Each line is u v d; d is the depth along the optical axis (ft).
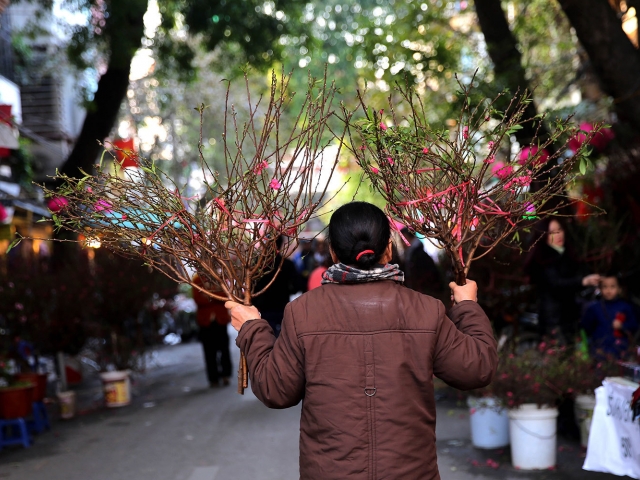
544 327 21.59
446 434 20.72
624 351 18.48
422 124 9.86
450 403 24.93
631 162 24.44
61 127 58.70
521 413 16.80
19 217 44.62
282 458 19.29
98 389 34.50
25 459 20.83
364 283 8.09
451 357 7.82
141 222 9.34
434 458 7.77
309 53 46.96
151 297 32.65
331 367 7.69
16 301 27.86
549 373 16.93
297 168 9.52
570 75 38.24
